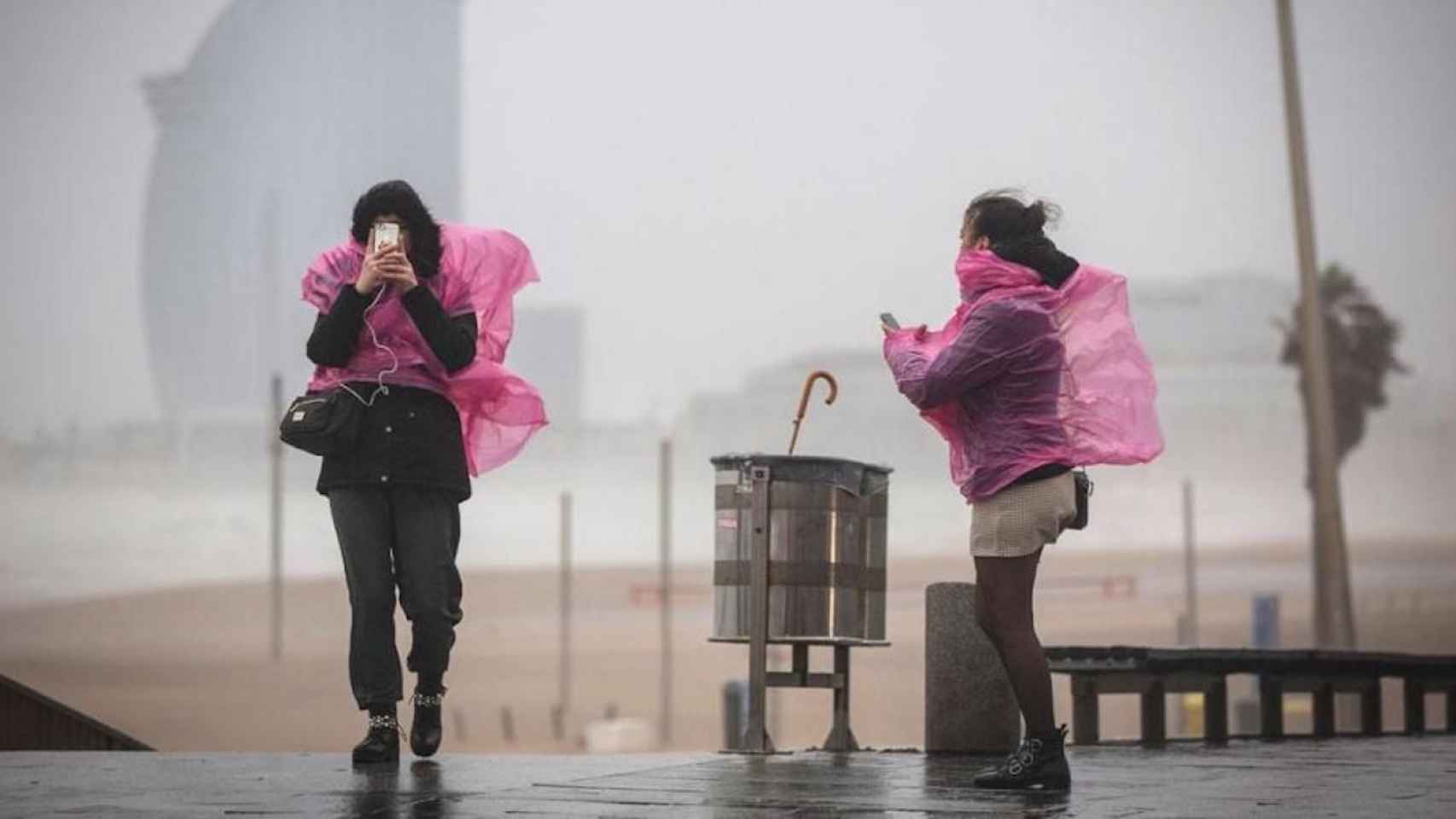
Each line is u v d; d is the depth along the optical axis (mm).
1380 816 17844
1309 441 110000
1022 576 21750
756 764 25609
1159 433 21953
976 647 29609
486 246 25391
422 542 24953
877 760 26953
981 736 29422
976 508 21969
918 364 21922
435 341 24438
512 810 18406
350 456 24703
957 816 17953
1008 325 21484
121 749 34594
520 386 25156
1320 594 108625
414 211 24922
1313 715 43312
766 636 28672
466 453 25750
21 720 34344
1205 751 31641
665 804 19156
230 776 22438
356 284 24406
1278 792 20969
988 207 22359
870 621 29531
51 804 19047
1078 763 27047
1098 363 22062
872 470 29625
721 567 29219
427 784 21375
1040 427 21672
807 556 28750
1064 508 21688
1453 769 25438
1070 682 34844
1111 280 22078
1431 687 48250
